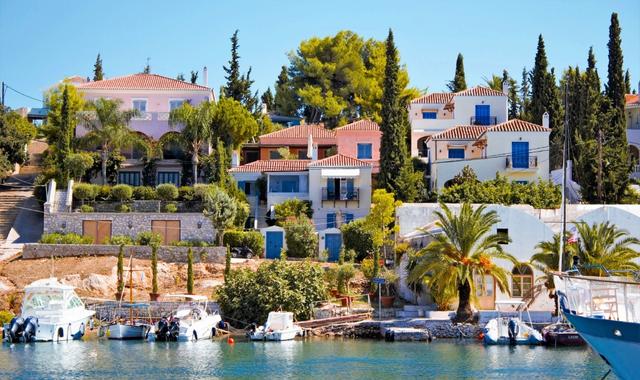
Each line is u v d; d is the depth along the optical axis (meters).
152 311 71.44
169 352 60.84
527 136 99.19
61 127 94.88
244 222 88.25
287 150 110.25
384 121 95.06
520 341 65.06
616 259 67.94
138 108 106.88
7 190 98.81
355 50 145.38
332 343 65.94
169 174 100.25
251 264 79.31
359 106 140.38
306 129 115.75
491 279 72.62
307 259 77.31
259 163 101.44
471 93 113.69
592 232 68.81
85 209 87.75
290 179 97.69
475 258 69.00
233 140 106.81
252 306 70.75
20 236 87.75
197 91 107.19
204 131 98.31
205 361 56.91
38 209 91.75
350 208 94.50
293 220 87.31
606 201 93.12
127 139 97.06
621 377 43.50
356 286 76.44
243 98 133.38
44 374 52.03
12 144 104.56
